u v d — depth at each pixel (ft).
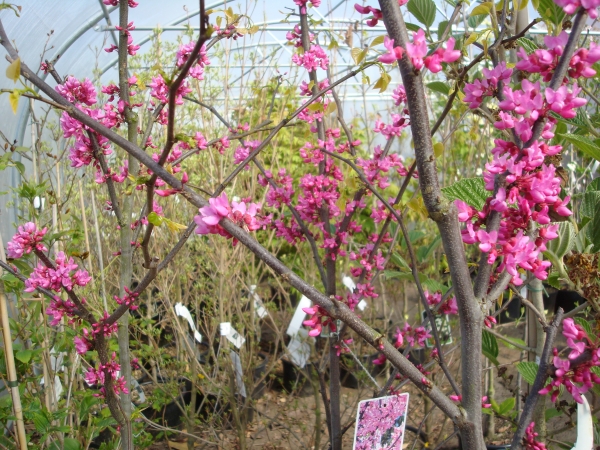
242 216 3.41
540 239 3.61
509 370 13.08
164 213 11.62
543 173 3.36
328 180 7.20
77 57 17.02
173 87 3.34
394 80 21.86
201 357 14.28
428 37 6.79
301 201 7.28
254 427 12.21
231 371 10.45
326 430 11.90
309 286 3.35
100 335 5.76
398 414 5.13
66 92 6.04
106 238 11.49
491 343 7.50
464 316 3.51
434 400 3.48
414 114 3.31
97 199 11.22
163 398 10.39
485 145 13.32
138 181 4.06
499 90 3.76
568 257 4.90
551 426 10.20
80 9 13.64
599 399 7.64
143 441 9.20
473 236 3.34
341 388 13.74
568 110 3.25
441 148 4.45
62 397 8.82
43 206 9.25
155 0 16.66
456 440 10.69
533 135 3.41
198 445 11.46
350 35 7.43
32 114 8.43
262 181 7.91
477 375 3.51
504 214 3.43
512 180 3.29
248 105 12.51
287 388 14.03
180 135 3.75
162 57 11.89
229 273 11.21
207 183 11.92
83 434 8.54
